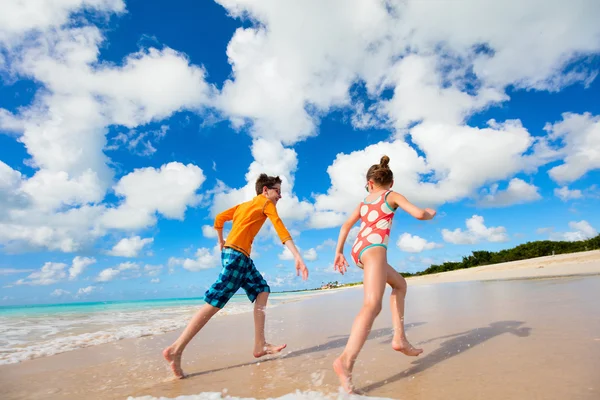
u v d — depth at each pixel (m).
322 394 1.98
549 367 2.10
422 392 1.91
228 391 2.20
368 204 2.82
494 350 2.62
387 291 12.53
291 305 9.90
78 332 5.83
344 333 4.14
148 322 7.19
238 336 4.54
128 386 2.51
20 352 4.05
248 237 3.22
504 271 16.89
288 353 3.26
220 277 3.02
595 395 1.65
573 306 4.24
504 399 1.70
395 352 2.91
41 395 2.40
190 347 3.92
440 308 5.43
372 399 1.84
